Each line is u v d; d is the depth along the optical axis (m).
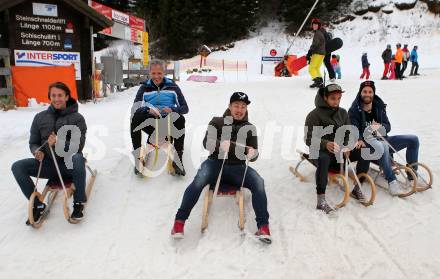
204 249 3.64
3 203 4.50
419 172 4.99
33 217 3.91
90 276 3.36
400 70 16.06
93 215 4.23
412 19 29.77
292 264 3.42
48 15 10.02
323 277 3.26
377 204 4.30
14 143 6.36
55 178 4.29
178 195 4.63
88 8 10.08
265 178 5.03
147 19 33.75
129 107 9.69
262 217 3.71
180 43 32.97
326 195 4.55
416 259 3.42
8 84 9.05
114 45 33.69
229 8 32.56
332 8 31.98
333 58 18.09
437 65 22.83
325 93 4.37
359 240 3.70
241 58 30.67
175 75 18.44
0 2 9.23
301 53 30.34
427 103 8.80
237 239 3.79
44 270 3.43
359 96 4.73
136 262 3.52
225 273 3.34
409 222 3.95
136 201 4.51
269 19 33.81
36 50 10.05
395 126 7.01
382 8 30.70
